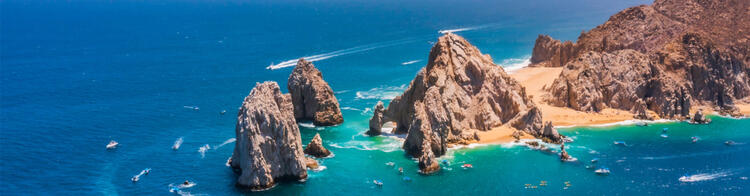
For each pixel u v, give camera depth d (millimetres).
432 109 123062
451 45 144500
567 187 106000
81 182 114688
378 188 106625
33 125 156750
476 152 123625
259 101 107375
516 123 136250
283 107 111438
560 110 149750
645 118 146250
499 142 129125
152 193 106875
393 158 121000
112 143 136750
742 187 104875
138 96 191375
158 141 139125
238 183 106938
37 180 116312
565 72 157125
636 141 130125
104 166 122750
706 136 132875
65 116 166000
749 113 149875
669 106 147250
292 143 108938
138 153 130500
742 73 163500
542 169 114312
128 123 156500
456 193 104500
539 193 103688
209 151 129750
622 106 151250
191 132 146500
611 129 138375
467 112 135500
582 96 150375
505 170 114125
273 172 108062
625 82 152500
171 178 113562
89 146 136875
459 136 130250
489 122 135250
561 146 120938
